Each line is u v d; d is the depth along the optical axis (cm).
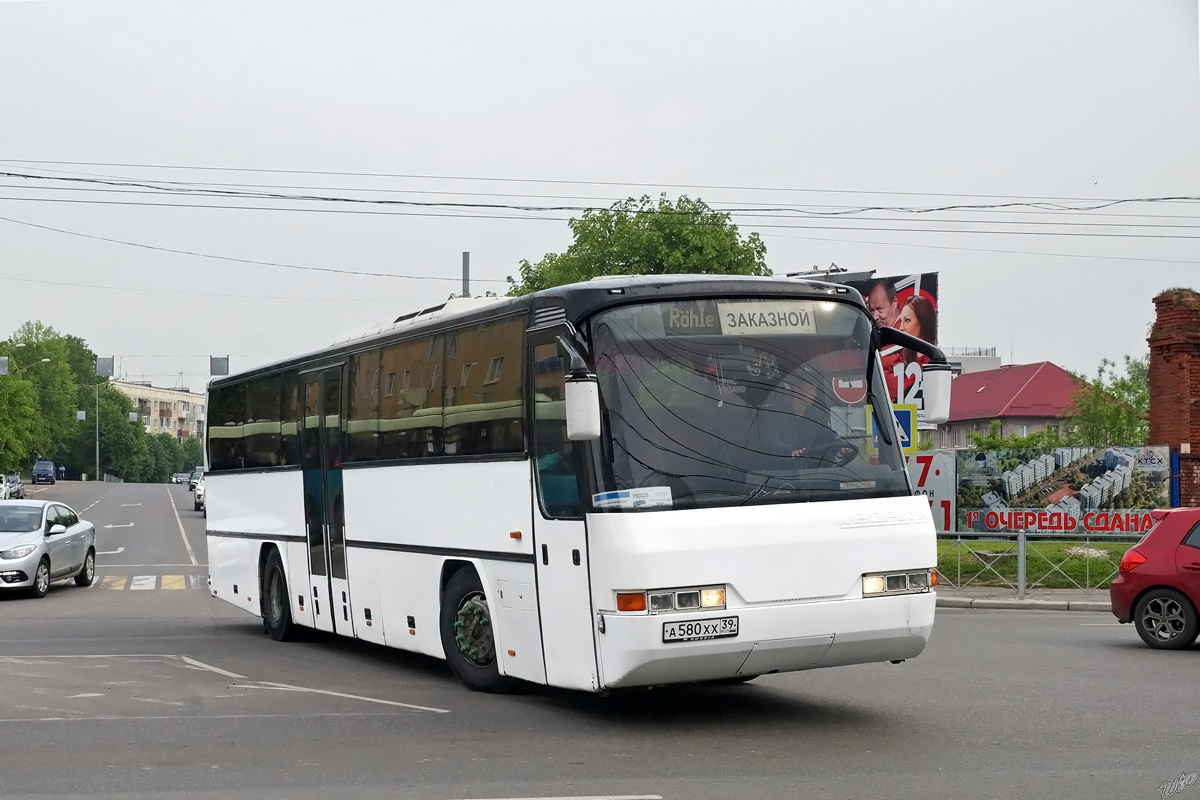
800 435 965
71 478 17675
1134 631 1753
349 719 1031
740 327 978
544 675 1019
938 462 2848
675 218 4750
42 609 2200
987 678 1246
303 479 1545
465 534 1148
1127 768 806
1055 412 10012
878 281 4081
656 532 904
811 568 934
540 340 1020
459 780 791
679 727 978
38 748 913
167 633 1788
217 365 5147
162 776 815
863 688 1180
